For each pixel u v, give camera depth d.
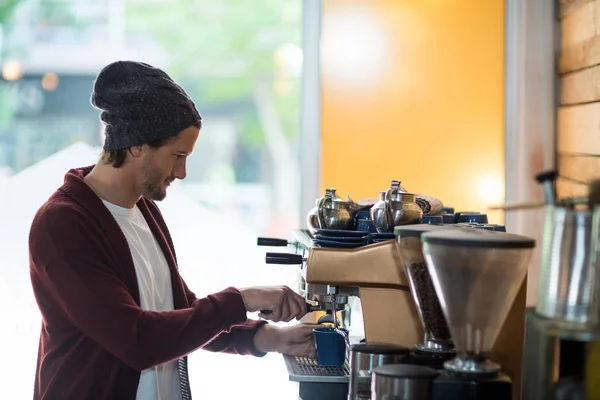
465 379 1.31
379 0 3.12
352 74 3.12
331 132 3.12
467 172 3.11
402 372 1.31
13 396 3.24
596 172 2.51
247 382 3.42
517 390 1.54
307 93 3.14
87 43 4.20
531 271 3.01
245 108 4.42
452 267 1.31
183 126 1.94
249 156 4.46
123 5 4.20
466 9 3.10
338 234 1.71
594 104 2.55
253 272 3.38
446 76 3.11
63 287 1.77
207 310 1.81
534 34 3.07
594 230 1.18
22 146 4.24
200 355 3.53
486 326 1.34
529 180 3.08
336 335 1.83
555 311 1.21
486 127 3.11
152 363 1.76
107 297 1.76
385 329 1.64
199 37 4.27
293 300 1.91
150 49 4.24
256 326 2.11
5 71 4.20
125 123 1.90
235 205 4.46
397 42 3.12
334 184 3.12
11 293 3.23
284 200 4.47
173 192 3.41
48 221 1.81
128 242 1.96
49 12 4.18
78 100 4.24
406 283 1.62
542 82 3.07
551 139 3.08
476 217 1.95
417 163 3.12
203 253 3.37
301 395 1.74
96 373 1.82
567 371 1.27
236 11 4.25
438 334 1.51
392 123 3.12
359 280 1.63
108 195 1.96
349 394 1.53
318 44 3.13
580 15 2.74
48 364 1.86
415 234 1.44
